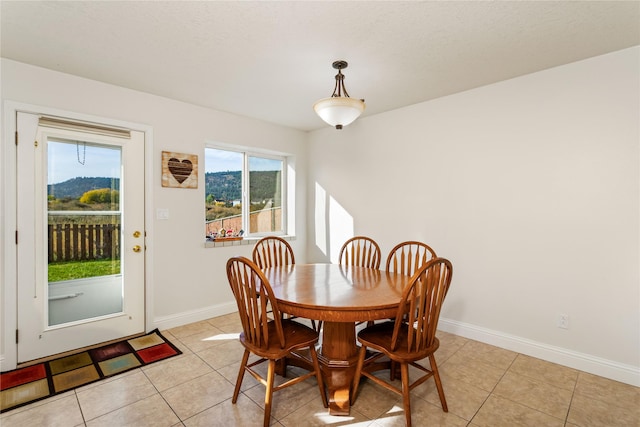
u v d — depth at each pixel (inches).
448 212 117.2
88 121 101.7
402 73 97.0
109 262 108.2
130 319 112.2
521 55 85.9
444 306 119.3
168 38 77.2
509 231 103.3
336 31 74.0
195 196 128.1
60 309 99.1
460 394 78.4
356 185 147.6
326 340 83.9
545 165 95.9
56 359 94.6
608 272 86.2
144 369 89.7
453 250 116.2
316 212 166.9
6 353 88.7
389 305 66.1
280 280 87.6
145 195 114.6
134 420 68.6
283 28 72.6
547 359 95.7
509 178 102.9
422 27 72.1
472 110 110.5
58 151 98.0
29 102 91.5
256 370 89.7
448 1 62.8
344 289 77.9
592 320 88.7
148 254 115.3
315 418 69.7
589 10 65.8
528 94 98.4
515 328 102.5
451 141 115.7
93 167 104.8
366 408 73.1
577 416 70.1
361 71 95.7
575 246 91.3
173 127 121.2
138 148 112.9
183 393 78.5
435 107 119.8
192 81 103.7
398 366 84.9
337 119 83.3
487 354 100.1
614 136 84.7
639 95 81.2
